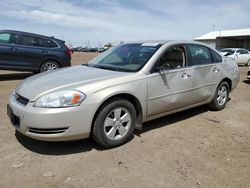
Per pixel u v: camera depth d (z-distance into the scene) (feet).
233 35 172.14
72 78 12.93
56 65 34.14
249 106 21.56
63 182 10.02
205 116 18.22
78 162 11.48
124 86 12.73
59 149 12.63
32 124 11.28
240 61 66.18
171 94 14.96
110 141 12.62
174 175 10.66
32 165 11.18
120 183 10.02
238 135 15.05
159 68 14.24
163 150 12.80
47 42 33.50
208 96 17.98
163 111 14.96
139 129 14.03
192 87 16.29
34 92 11.82
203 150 12.98
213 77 18.02
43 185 9.83
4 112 17.94
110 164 11.35
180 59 15.96
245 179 10.60
